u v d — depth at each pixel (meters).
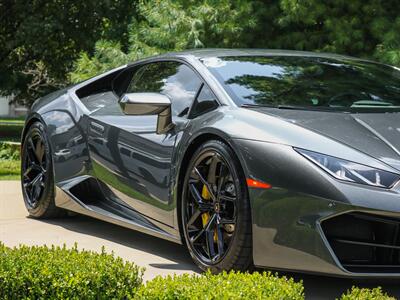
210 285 2.93
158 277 3.15
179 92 4.96
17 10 20.23
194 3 10.73
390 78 5.11
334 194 3.64
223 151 4.13
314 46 10.68
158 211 4.78
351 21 10.30
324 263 3.69
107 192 5.47
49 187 6.00
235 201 4.02
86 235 5.56
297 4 10.07
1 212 6.49
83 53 11.05
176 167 4.54
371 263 3.84
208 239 4.26
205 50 5.33
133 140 5.05
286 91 4.62
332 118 4.19
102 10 19.81
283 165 3.82
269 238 3.85
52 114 6.07
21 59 21.77
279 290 2.87
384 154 3.80
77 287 3.11
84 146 5.62
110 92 5.86
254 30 10.77
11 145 12.34
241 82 4.67
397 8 10.67
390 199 3.58
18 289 3.13
